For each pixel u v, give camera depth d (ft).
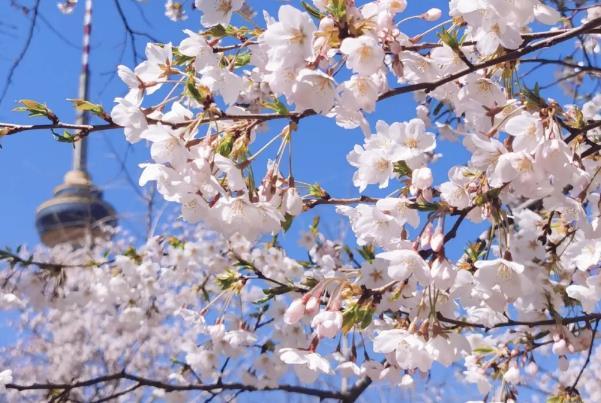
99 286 5.75
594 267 3.57
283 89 2.72
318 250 5.59
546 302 3.47
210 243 6.06
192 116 2.84
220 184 2.86
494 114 3.04
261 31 2.93
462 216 2.87
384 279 3.07
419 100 4.86
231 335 4.43
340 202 3.33
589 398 9.47
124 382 11.35
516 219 3.64
